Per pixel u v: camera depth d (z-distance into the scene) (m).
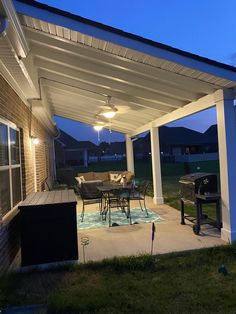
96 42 3.85
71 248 4.27
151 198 10.38
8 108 4.62
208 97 5.39
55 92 7.60
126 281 3.61
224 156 4.97
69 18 3.56
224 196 5.05
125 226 6.37
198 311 2.89
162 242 5.09
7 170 4.53
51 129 12.45
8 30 2.91
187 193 6.00
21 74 4.34
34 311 3.04
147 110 7.75
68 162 37.12
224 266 3.80
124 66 4.54
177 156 33.62
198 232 5.49
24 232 4.16
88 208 8.89
